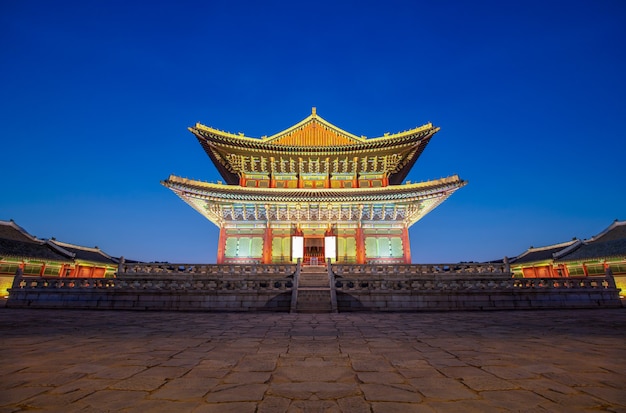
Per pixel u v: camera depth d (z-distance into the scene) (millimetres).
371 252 37375
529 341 9109
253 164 40875
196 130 36656
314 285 22266
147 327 12266
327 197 35969
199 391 4855
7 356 7195
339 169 41938
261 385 5148
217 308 19828
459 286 21734
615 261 38938
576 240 48812
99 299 20609
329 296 19766
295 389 4953
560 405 4273
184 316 16594
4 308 20578
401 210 38062
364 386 5098
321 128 45406
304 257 37531
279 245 37750
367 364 6469
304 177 41625
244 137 39688
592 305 21062
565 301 20984
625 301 26328
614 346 8367
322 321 14266
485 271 25109
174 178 34062
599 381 5332
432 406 4258
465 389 4941
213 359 6906
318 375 5691
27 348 8125
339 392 4816
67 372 5871
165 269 25594
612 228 46125
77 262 47406
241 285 21094
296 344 8648
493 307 20234
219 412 4055
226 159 41094
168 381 5348
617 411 4066
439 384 5184
